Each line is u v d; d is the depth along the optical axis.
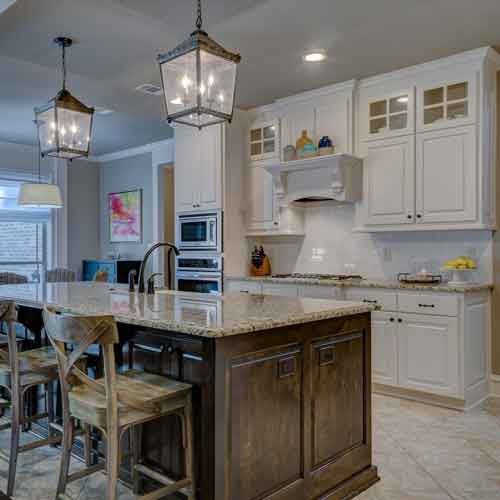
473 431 3.13
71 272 5.58
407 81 4.00
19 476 2.47
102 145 7.12
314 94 4.51
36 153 7.30
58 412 2.80
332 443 2.28
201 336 1.80
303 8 2.97
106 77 4.17
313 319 2.10
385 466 2.63
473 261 3.90
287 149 4.58
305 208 5.03
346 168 4.20
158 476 2.07
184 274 5.26
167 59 2.48
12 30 3.27
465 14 3.07
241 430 1.87
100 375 2.52
